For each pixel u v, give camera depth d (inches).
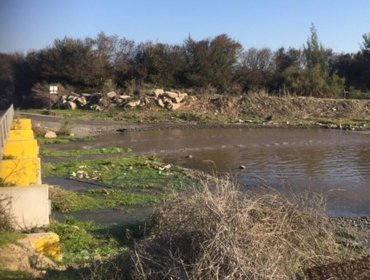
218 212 323.0
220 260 291.7
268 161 1030.4
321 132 1536.7
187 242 326.0
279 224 336.8
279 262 303.0
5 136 612.1
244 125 1695.4
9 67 2458.2
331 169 937.5
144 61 2305.6
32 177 546.6
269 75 2322.8
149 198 684.1
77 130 1508.4
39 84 2257.6
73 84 2282.2
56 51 2330.2
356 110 1958.7
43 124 1534.2
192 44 2347.4
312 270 316.8
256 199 357.1
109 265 336.2
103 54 2332.7
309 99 2042.3
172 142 1321.4
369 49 2470.5
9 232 395.5
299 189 764.0
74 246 454.6
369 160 1032.8
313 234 353.7
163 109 1964.8
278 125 1696.6
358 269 320.8
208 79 2285.9
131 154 1120.2
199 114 1883.6
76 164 957.8
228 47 2345.0
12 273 326.3
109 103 1994.3
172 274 300.2
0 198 440.1
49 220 505.4
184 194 449.1
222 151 1169.4
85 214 606.2
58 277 327.9
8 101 2375.7
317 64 2353.6
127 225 538.6
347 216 607.2
